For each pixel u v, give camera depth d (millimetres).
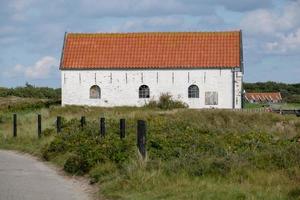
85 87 58875
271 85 138625
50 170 19219
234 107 57094
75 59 59500
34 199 13164
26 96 86500
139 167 14992
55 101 63719
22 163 21625
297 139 19906
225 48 59031
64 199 13273
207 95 57469
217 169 14195
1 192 14234
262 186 12422
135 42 60875
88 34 62094
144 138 16031
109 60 59156
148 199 12336
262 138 19703
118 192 13633
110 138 19266
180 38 60688
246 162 14516
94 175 16016
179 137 19328
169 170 14555
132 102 58344
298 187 11656
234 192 11789
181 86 57781
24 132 32500
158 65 58000
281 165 14273
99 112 47250
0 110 58531
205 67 57281
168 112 41375
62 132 25234
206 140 18750
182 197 12031
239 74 57156
